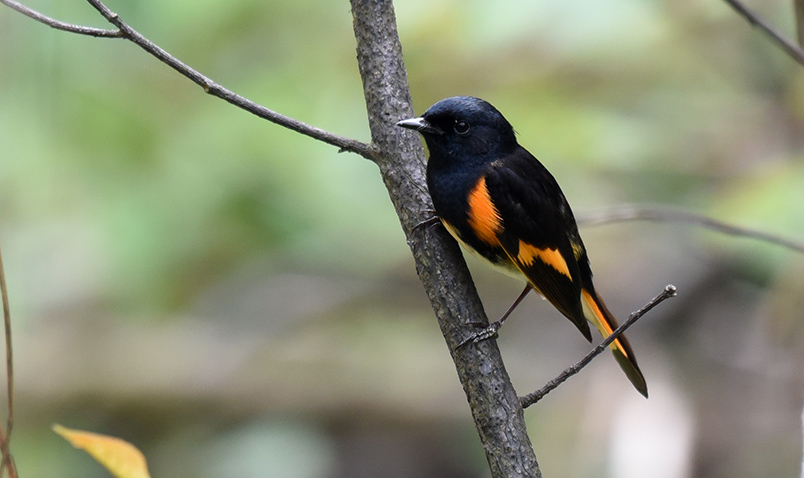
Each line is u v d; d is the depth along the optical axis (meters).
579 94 10.95
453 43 10.38
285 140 10.59
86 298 11.89
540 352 11.91
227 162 10.62
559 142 10.66
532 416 10.85
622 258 12.37
